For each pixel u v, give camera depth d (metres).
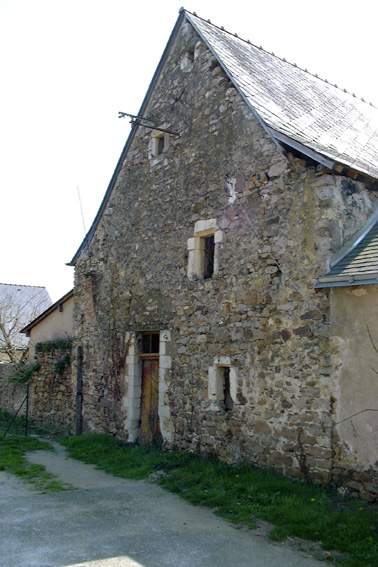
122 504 5.72
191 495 5.95
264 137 7.12
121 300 9.91
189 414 7.87
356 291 5.66
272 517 5.03
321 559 4.19
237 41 9.63
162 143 9.53
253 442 6.70
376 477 5.23
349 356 5.65
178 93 9.08
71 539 4.57
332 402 5.77
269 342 6.64
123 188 10.34
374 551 4.19
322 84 10.24
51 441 10.37
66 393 11.65
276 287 6.65
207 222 7.97
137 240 9.67
